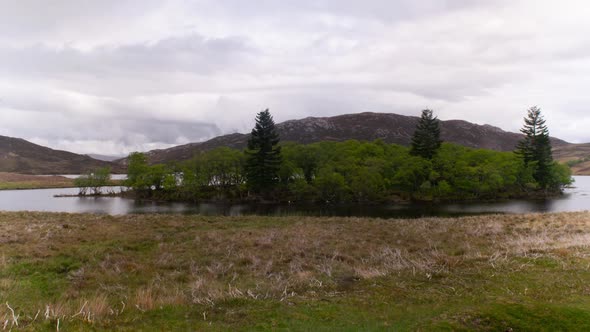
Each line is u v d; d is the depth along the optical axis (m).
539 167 98.12
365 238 20.62
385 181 80.94
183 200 87.50
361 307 8.84
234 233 22.48
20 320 7.78
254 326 7.69
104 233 21.20
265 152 85.44
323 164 87.69
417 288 10.26
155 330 7.42
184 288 11.28
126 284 11.83
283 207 70.06
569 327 7.23
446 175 82.94
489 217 30.81
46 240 18.23
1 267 13.08
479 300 8.98
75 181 108.06
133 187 100.31
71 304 9.23
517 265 12.19
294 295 10.02
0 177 167.25
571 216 27.20
